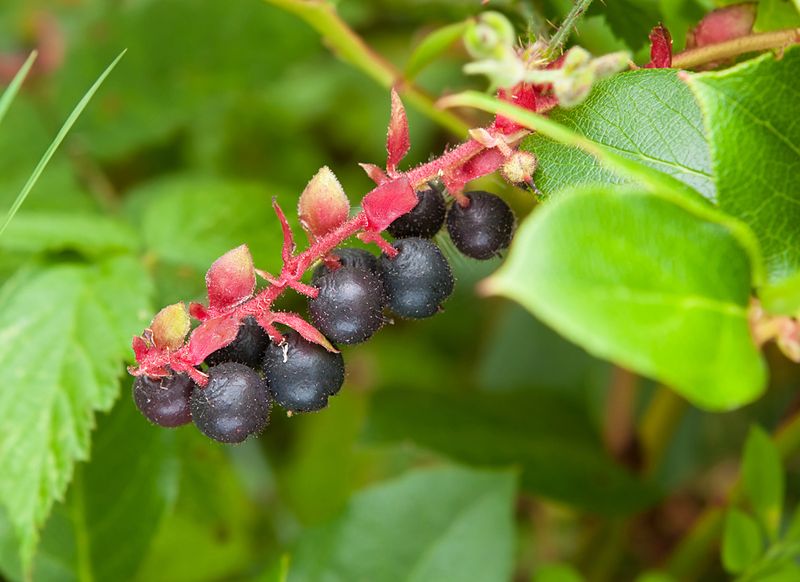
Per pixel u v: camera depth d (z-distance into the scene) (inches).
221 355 8.9
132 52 14.8
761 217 8.7
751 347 8.0
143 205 14.1
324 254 8.8
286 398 8.8
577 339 7.6
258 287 11.5
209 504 12.7
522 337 16.2
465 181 9.1
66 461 10.7
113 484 11.6
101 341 11.1
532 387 14.1
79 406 10.9
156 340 8.7
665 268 7.9
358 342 8.8
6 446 10.8
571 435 13.4
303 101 18.7
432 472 11.7
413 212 9.2
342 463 15.9
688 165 9.3
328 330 8.8
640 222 7.9
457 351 17.9
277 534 15.1
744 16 10.0
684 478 15.2
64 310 11.3
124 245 11.9
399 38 16.2
